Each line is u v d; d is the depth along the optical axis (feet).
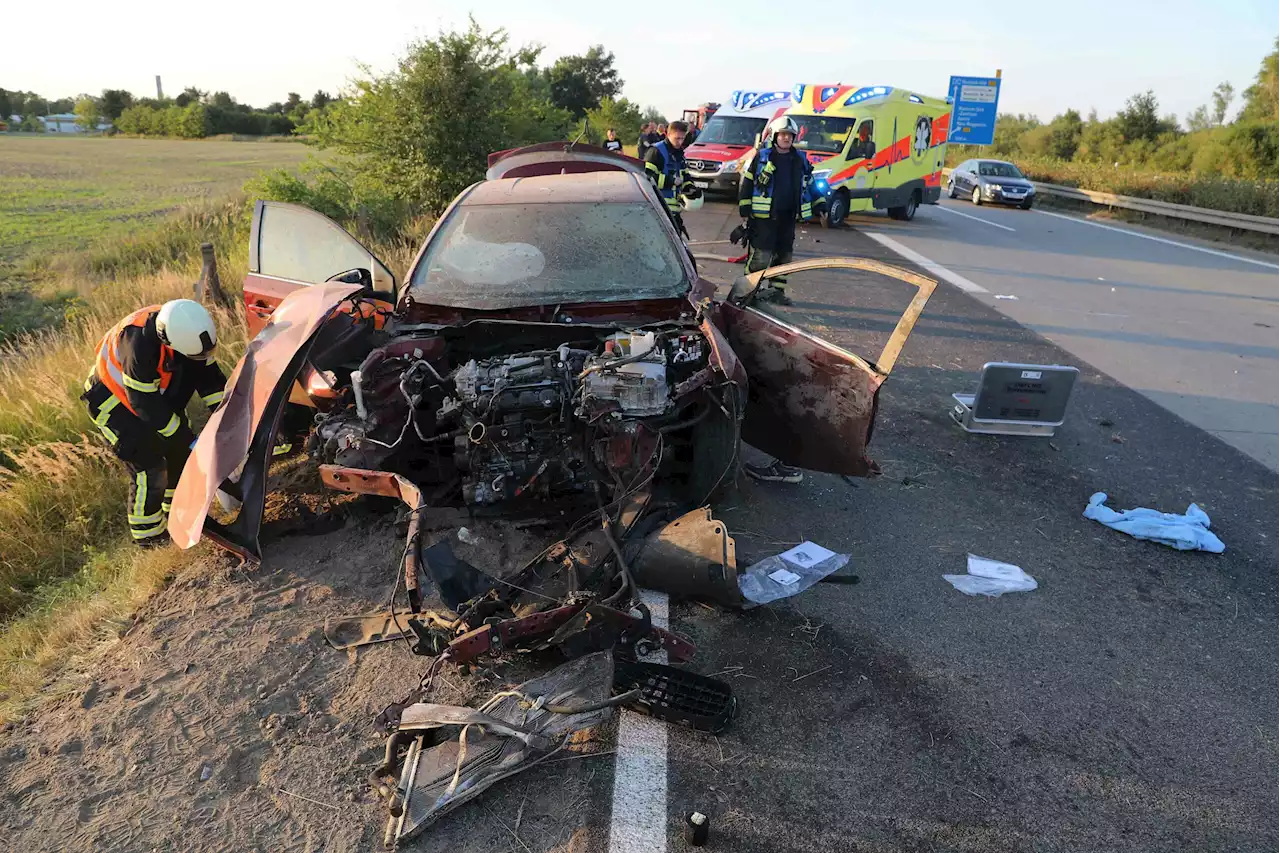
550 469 11.80
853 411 12.50
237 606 11.55
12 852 7.83
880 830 7.95
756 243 27.22
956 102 108.27
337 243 15.34
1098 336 27.22
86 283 40.75
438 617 9.88
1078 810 8.24
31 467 16.44
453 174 43.75
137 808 8.32
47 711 9.78
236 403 11.34
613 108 113.39
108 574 13.41
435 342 12.59
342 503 13.53
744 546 13.03
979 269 39.14
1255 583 12.62
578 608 9.50
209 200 61.57
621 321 13.35
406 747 8.81
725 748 8.92
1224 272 40.32
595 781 8.48
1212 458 17.37
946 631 11.12
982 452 17.39
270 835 7.95
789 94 59.41
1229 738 9.30
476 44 43.04
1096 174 81.87
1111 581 12.58
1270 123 96.78
